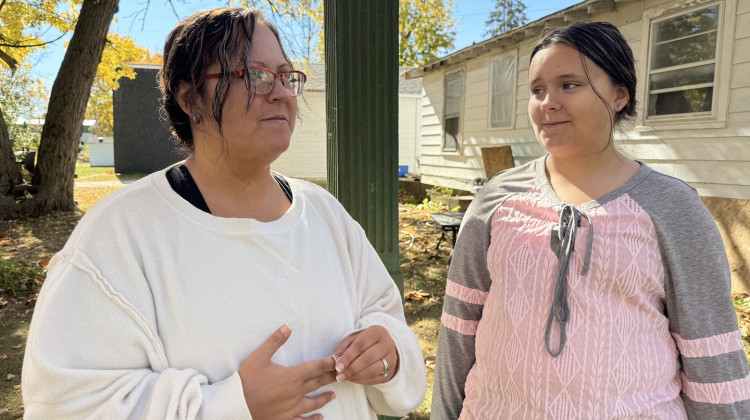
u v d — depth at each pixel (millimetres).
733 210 5609
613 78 1379
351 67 2186
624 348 1296
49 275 1013
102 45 9562
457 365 1674
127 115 20828
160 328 1027
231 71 1064
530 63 1474
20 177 9680
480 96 10547
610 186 1396
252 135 1089
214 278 1054
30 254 6875
